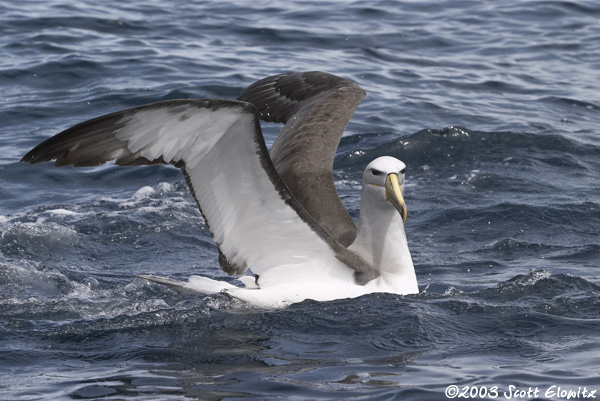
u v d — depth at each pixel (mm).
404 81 23734
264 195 10258
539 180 17469
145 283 12641
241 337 10023
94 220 15531
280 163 12242
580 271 12992
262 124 20578
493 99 22656
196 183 10016
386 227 11242
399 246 11289
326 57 25500
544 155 18797
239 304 10578
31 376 9070
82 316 10953
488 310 10844
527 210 15750
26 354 9664
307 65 24438
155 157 9641
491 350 9711
